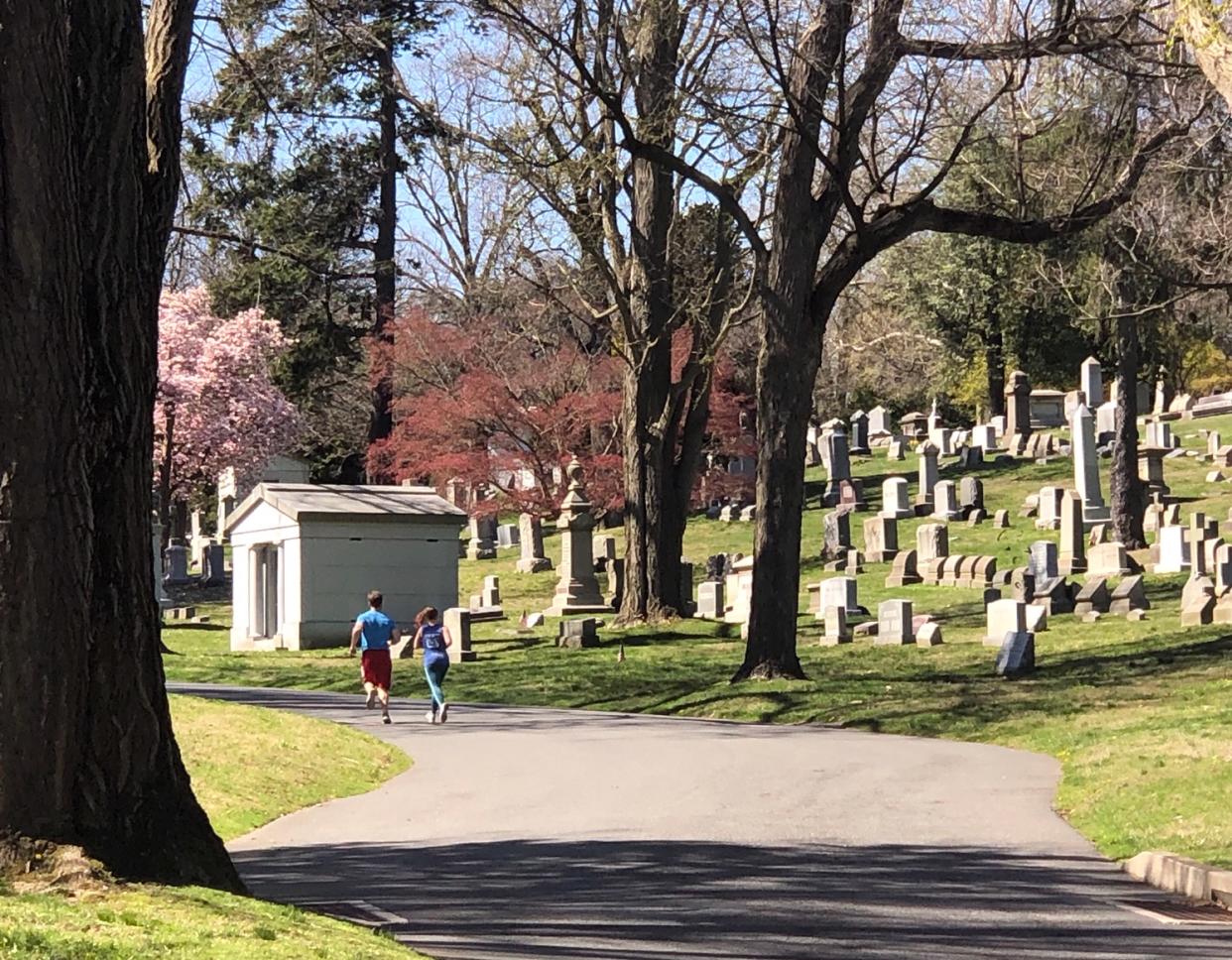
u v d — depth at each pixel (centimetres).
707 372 3859
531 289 5428
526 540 5328
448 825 1504
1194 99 2717
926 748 2072
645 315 3741
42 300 900
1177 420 6556
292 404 6256
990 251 6912
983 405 7544
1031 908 1091
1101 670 2586
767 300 2748
